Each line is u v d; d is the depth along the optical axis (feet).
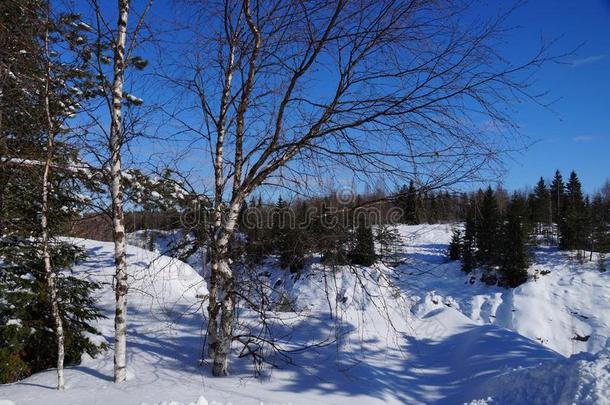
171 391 20.80
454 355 31.73
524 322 116.67
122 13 21.76
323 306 37.42
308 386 23.02
